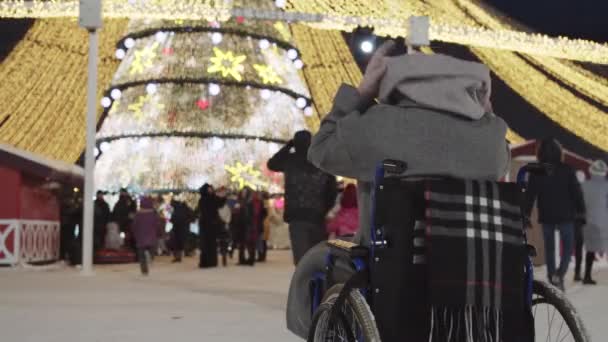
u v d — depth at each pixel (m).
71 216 19.44
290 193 7.87
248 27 31.05
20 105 33.97
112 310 8.55
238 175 29.41
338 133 3.47
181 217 21.36
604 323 7.52
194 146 29.59
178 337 6.56
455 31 18.03
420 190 3.29
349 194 9.26
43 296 10.22
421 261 3.25
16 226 16.67
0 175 16.69
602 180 12.60
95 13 14.58
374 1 31.31
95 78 14.78
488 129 3.47
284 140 30.66
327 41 36.16
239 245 19.25
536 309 4.02
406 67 3.46
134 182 29.09
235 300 9.77
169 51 30.61
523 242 3.38
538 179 11.05
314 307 3.97
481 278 3.25
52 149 33.69
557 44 20.42
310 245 7.82
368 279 3.29
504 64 35.06
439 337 3.27
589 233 12.51
